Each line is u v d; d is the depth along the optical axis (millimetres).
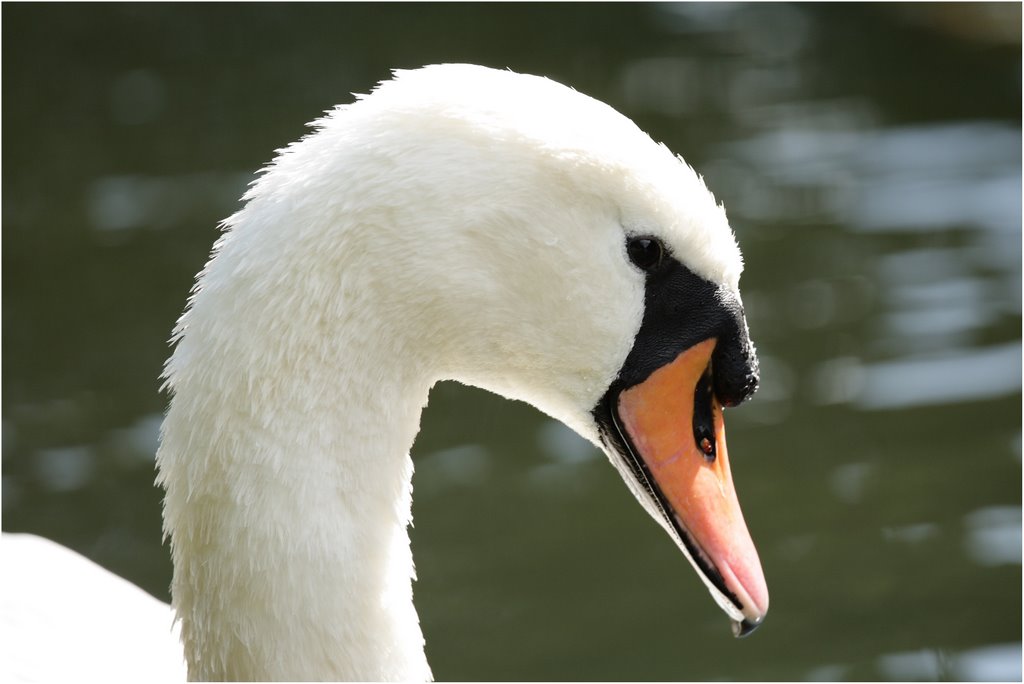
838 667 9961
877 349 14164
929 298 15055
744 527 6023
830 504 11922
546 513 12016
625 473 6082
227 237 5500
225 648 5430
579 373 5895
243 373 5352
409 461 5812
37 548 9102
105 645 8328
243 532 5367
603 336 5820
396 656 5633
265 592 5371
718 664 10008
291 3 26469
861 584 10914
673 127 19891
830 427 13008
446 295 5539
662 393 5949
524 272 5633
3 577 8633
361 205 5395
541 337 5770
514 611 10750
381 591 5594
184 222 17266
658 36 24297
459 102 5512
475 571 11234
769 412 13359
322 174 5418
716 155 18922
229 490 5367
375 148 5430
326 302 5395
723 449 6059
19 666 7738
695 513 5977
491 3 26344
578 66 22797
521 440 13211
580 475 12578
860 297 15109
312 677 5418
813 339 14398
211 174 18797
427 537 11656
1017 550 11250
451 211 5480
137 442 12930
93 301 15422
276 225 5395
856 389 13562
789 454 12680
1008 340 14164
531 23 25156
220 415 5363
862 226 16672
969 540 11406
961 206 17047
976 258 15773
